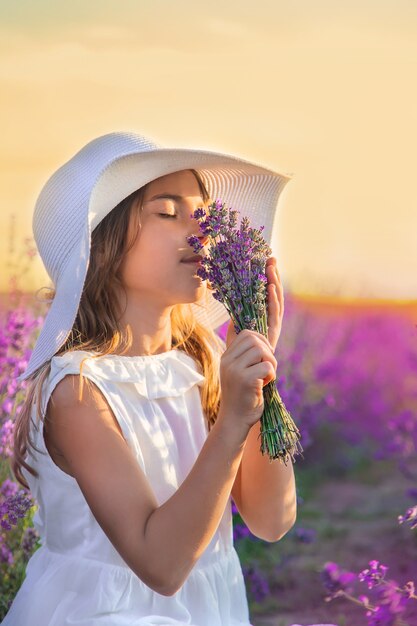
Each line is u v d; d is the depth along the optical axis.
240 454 2.91
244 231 3.05
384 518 7.47
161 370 3.29
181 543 2.85
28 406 3.25
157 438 3.18
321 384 9.60
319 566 6.38
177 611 3.13
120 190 3.11
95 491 2.97
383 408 9.62
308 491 8.34
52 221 3.29
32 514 4.61
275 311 3.15
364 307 9.73
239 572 3.42
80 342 3.23
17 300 5.59
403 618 4.87
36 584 3.18
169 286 3.21
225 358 2.91
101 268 3.21
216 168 3.48
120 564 3.11
